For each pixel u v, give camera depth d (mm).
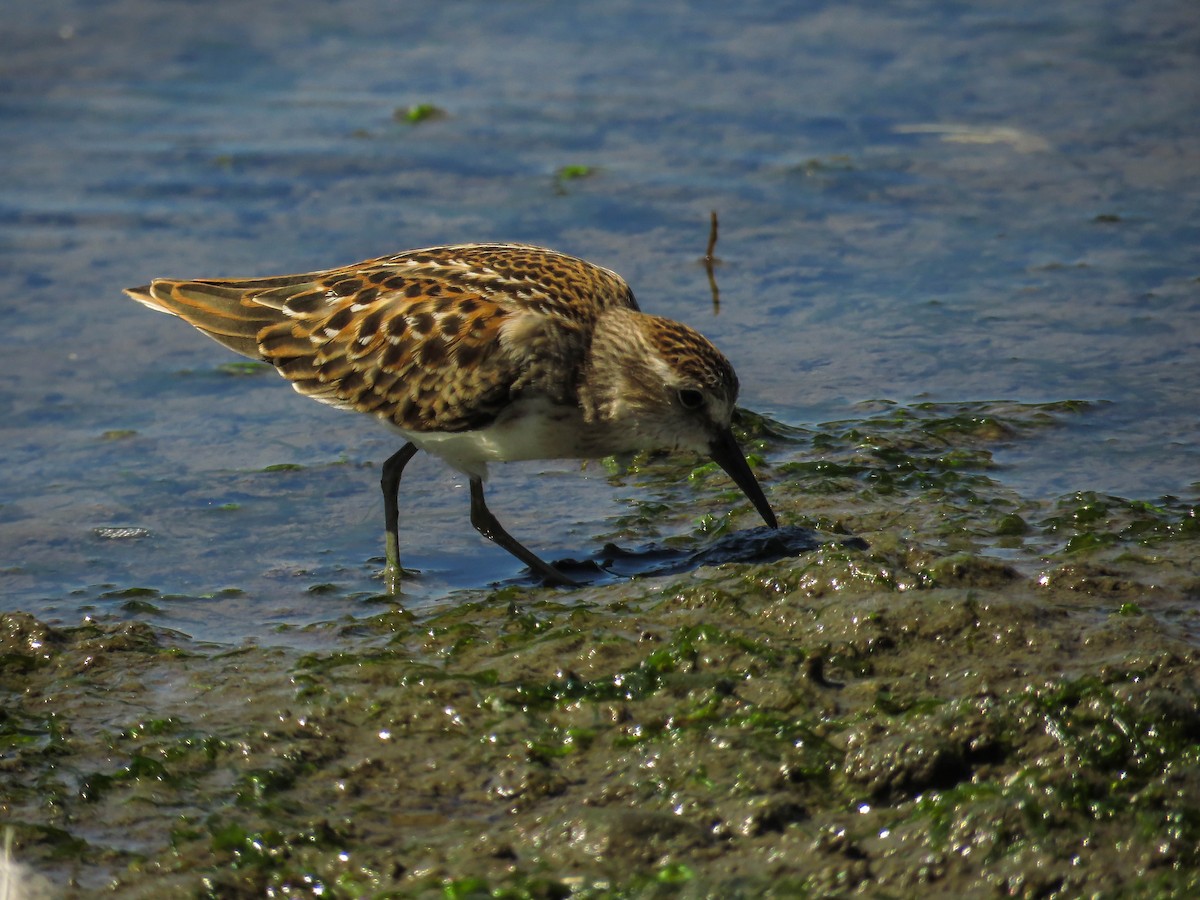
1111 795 8305
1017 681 9523
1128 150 20781
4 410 15719
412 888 8047
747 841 8203
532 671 10250
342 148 21500
